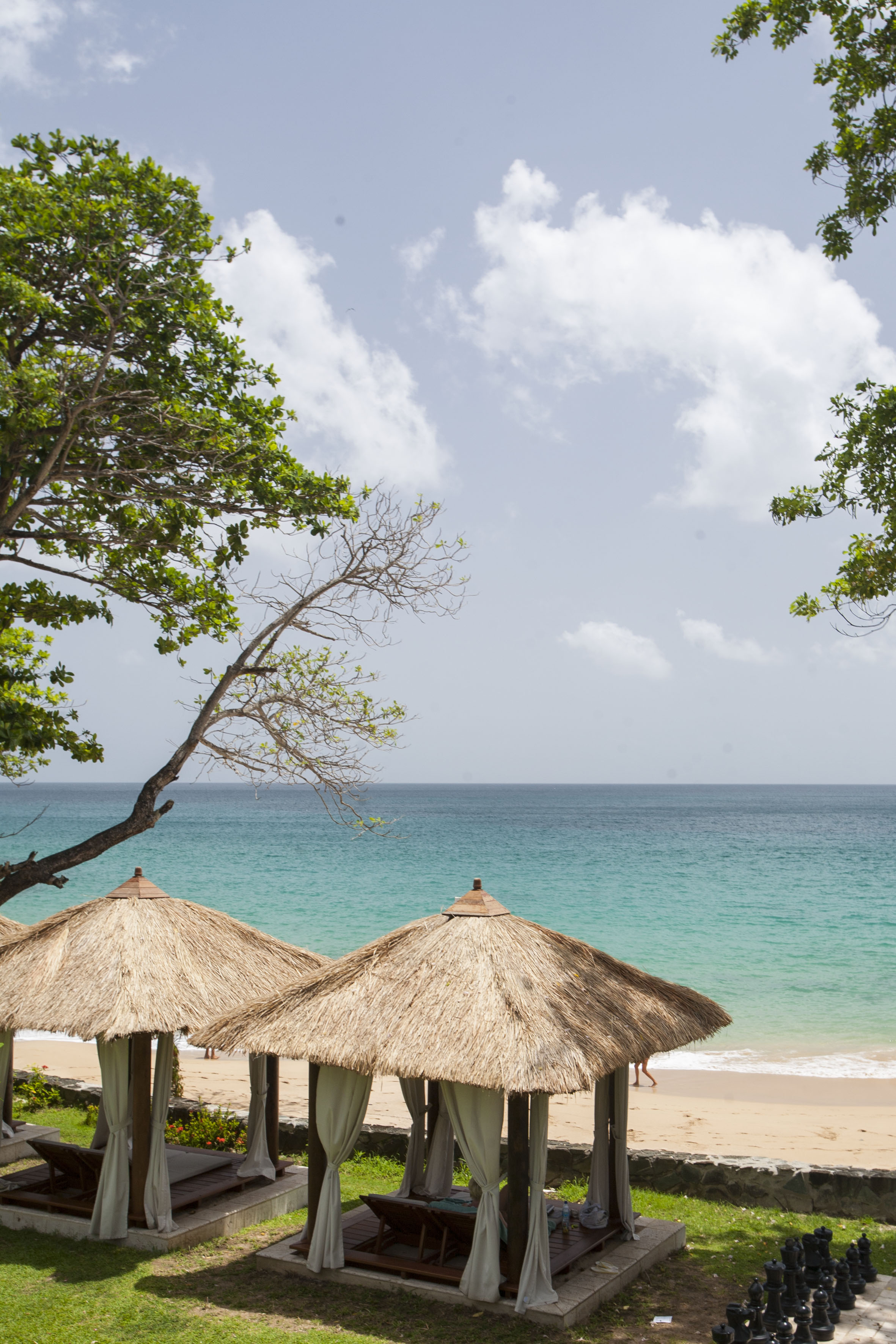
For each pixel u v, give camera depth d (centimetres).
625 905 4644
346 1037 896
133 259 961
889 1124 1689
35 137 941
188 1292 909
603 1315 870
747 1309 762
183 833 9331
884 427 1042
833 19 1002
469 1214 902
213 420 1000
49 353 902
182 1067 2072
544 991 909
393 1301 893
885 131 984
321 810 15312
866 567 1126
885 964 3312
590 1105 1814
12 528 986
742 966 3278
